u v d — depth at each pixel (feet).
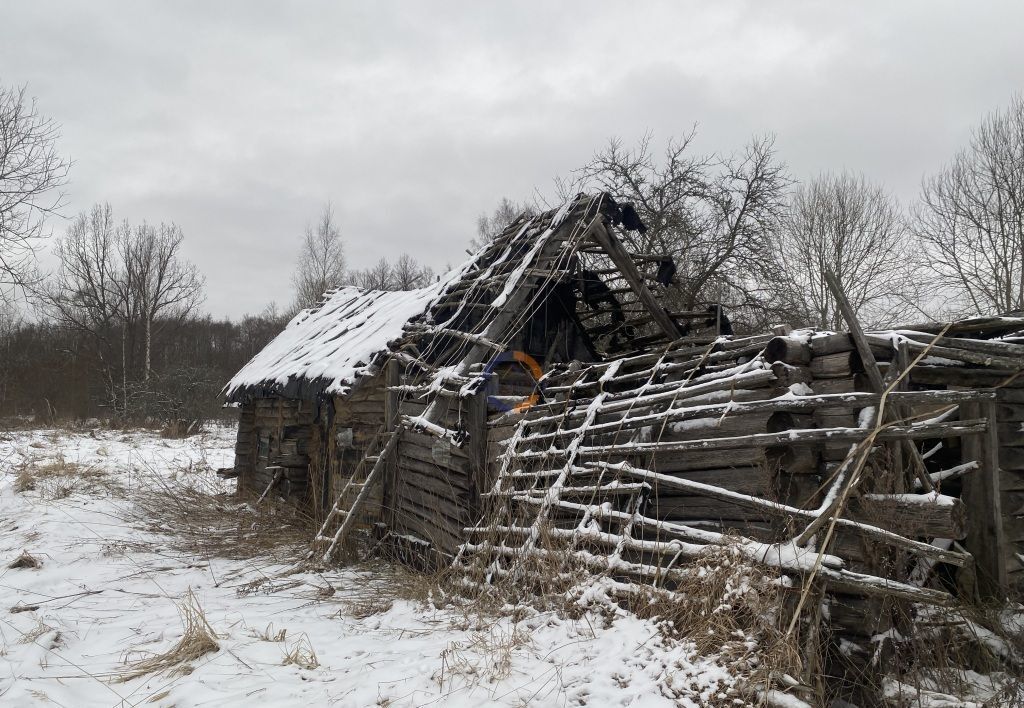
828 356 15.96
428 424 27.66
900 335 16.24
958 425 13.84
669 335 35.01
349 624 20.70
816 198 85.56
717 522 17.35
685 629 14.79
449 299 33.63
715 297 65.21
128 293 122.62
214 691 15.29
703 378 18.51
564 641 16.06
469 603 20.75
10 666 17.13
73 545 32.07
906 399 14.60
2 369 111.34
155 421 101.86
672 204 64.23
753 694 12.63
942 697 13.89
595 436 21.20
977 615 16.74
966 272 70.13
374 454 33.32
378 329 36.01
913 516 14.17
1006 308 65.67
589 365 24.71
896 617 15.61
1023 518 19.34
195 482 53.57
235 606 22.98
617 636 15.37
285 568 29.17
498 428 24.86
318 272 140.67
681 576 16.03
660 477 17.98
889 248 81.35
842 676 14.51
